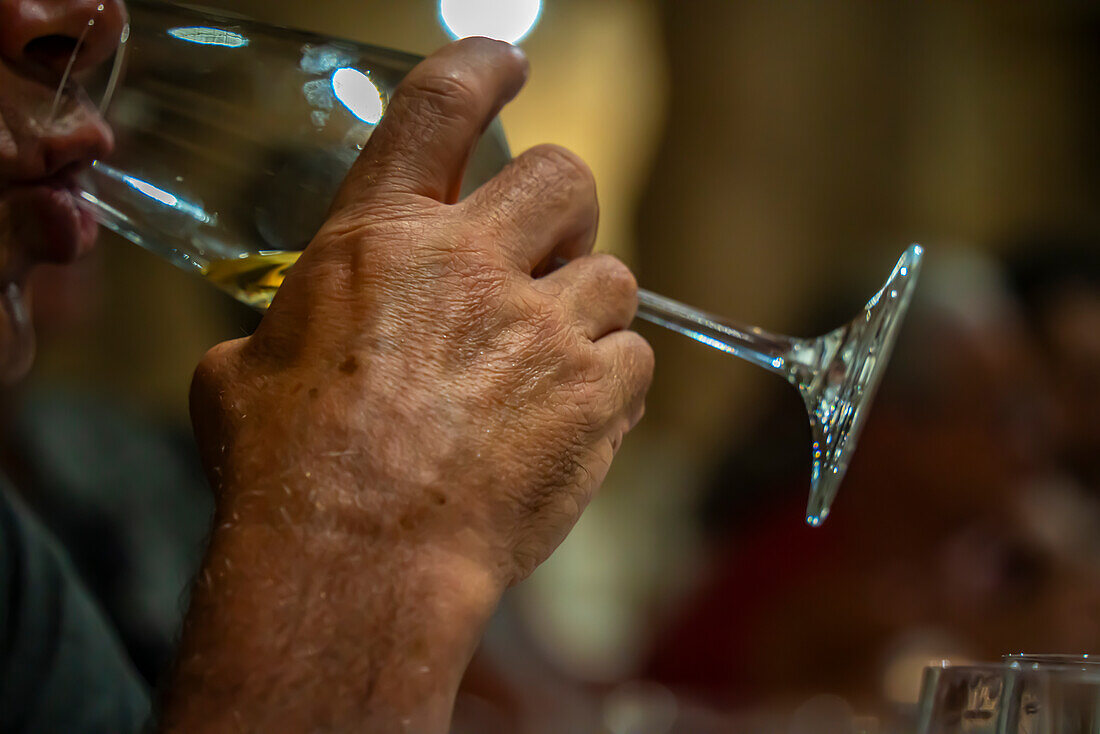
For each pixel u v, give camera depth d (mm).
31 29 375
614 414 379
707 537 994
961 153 1881
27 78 383
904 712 497
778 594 907
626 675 1012
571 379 371
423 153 373
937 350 844
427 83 375
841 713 530
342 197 374
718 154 1840
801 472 962
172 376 1256
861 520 878
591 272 384
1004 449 838
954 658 792
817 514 407
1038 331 886
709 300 1847
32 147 386
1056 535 813
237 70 409
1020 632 805
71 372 1123
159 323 1252
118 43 391
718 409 1743
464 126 375
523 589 828
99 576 705
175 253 432
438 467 353
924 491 853
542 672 771
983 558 830
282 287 370
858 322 440
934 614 835
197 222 418
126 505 722
